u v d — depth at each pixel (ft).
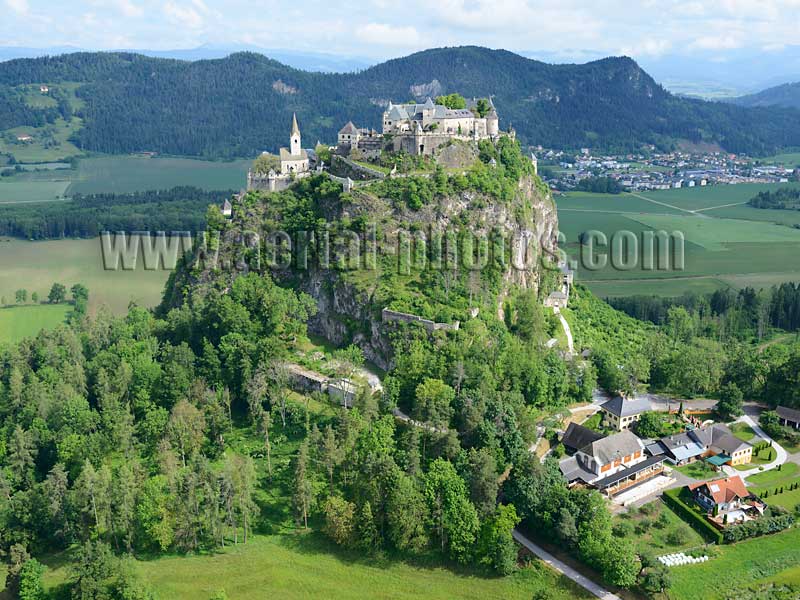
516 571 535.19
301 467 588.91
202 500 582.35
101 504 564.71
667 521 572.92
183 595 520.83
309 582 531.91
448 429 643.04
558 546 554.46
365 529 554.87
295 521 591.37
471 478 574.97
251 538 576.61
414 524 549.95
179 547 563.48
